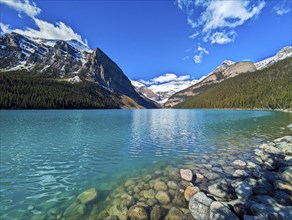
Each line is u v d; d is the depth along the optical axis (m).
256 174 10.24
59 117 55.84
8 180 10.48
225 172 10.84
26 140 21.64
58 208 7.52
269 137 21.62
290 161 12.09
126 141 21.00
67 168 12.45
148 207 7.27
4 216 7.02
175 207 7.28
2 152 16.52
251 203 6.95
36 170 12.12
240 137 22.00
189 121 45.28
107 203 7.70
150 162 13.34
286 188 8.30
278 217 6.02
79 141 21.08
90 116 64.19
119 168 12.27
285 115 58.03
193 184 9.23
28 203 7.96
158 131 28.34
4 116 55.22
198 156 14.48
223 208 6.51
